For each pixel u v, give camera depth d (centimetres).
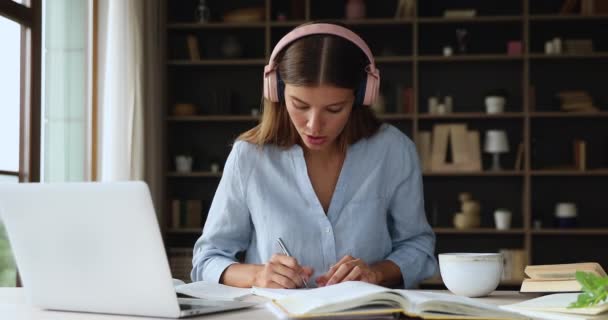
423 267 189
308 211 187
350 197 189
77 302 130
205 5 564
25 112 406
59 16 438
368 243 187
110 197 119
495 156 550
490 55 543
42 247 130
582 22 558
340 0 579
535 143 562
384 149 192
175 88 586
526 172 542
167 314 121
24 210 129
